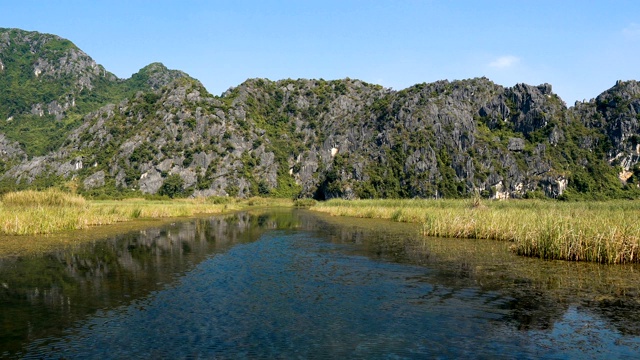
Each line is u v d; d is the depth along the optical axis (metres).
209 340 13.59
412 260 27.05
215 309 16.69
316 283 21.02
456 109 180.00
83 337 13.77
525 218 36.16
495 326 15.05
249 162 185.62
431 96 187.00
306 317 15.87
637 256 25.59
